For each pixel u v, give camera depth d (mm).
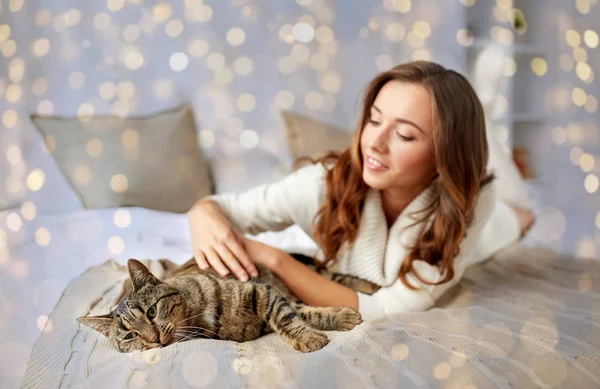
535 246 2074
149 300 1121
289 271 1370
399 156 1308
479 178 1408
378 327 1129
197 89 2750
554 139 3672
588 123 3520
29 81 2453
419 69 1332
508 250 1982
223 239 1354
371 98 1379
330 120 3047
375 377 896
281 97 2918
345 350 1013
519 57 3773
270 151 2729
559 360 937
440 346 1009
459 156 1326
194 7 2725
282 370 923
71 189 2373
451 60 3264
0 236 1956
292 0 2918
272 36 2887
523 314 1251
